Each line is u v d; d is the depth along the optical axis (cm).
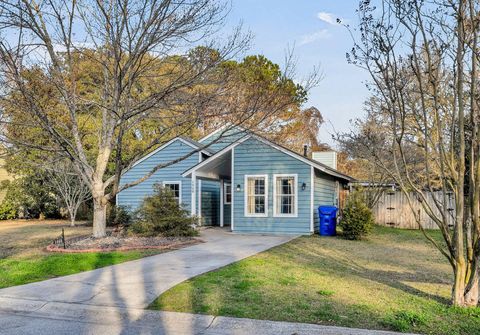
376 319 497
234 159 1650
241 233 1603
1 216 2567
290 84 1385
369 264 920
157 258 952
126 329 503
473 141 556
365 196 1972
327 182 1825
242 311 532
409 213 2064
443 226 584
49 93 1188
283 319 501
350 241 1378
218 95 1168
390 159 1739
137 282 700
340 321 491
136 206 2119
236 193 1642
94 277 748
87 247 1105
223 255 994
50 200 2616
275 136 2114
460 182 559
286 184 1597
